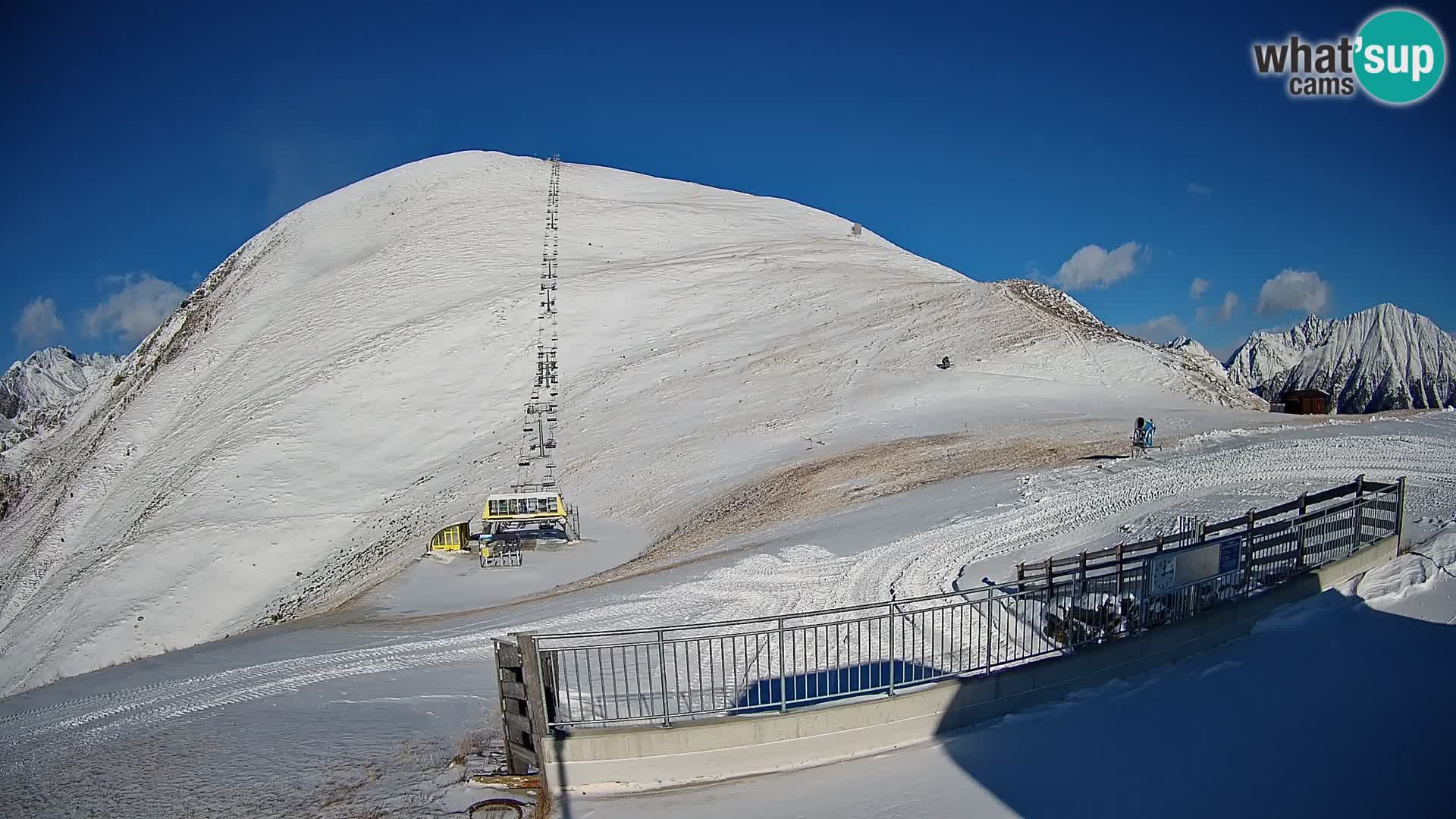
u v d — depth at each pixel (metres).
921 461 30.39
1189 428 30.95
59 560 48.31
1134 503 20.48
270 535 40.78
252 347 66.75
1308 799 7.59
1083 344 45.38
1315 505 17.75
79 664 33.62
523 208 86.38
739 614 15.93
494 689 13.66
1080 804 7.86
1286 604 12.25
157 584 38.09
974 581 15.85
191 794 10.38
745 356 51.84
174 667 18.05
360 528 41.06
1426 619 11.19
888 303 57.94
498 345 58.44
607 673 12.73
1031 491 23.20
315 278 77.69
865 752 9.39
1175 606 11.26
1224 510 18.52
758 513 28.25
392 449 48.94
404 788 9.80
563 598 20.80
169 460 53.75
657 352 55.53
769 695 10.57
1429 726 8.59
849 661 11.08
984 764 8.80
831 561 18.80
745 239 82.50
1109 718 9.62
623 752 9.05
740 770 9.16
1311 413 37.81
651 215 87.06
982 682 9.94
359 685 14.79
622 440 43.50
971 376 42.72
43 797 10.93
